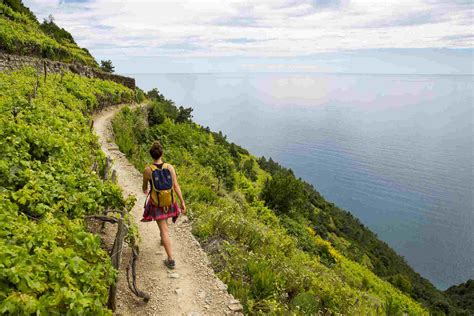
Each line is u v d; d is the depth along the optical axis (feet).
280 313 20.52
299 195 107.45
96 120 68.44
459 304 285.02
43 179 19.26
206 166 86.74
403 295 100.94
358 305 29.76
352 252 168.25
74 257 12.60
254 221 43.80
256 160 293.64
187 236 26.43
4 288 10.22
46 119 33.24
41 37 114.21
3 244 11.48
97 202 19.84
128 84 139.33
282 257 31.17
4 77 54.13
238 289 20.97
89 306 11.55
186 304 18.52
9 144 21.13
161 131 89.25
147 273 20.65
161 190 20.45
